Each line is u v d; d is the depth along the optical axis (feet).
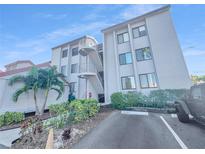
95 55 68.13
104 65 63.41
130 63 58.29
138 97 44.73
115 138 18.10
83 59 72.49
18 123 32.07
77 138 18.45
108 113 38.24
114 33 63.36
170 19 49.62
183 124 23.77
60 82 48.01
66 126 24.31
